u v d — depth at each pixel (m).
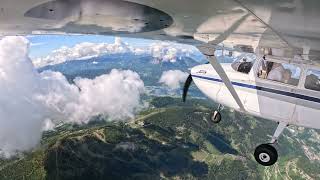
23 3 4.23
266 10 4.14
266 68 8.61
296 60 8.18
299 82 8.29
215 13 4.57
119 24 5.55
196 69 9.98
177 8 4.45
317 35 5.02
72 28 5.87
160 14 4.79
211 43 7.28
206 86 9.64
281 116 8.57
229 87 8.43
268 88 8.61
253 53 8.38
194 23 5.32
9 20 5.07
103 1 4.22
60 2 4.23
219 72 8.22
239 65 9.07
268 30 5.26
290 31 5.11
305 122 8.38
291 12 4.07
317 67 8.09
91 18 5.07
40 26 5.60
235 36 6.20
